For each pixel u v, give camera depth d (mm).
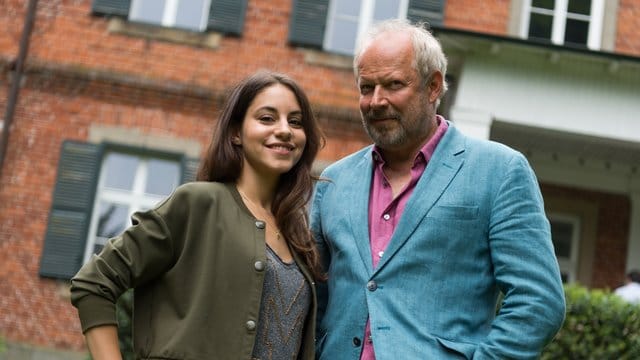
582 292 6875
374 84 2982
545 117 8250
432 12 10586
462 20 10594
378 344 2783
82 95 10422
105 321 2629
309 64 10609
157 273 2723
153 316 2699
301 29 10625
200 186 2801
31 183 10195
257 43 10641
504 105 8250
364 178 3113
